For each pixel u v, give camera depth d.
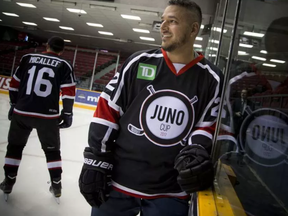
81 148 4.17
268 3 1.12
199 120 1.01
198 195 0.85
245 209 0.78
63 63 2.13
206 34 6.75
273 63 1.06
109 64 18.28
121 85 1.00
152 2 8.47
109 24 12.15
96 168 0.95
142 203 1.07
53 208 2.07
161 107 0.97
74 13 11.19
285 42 1.06
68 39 17.58
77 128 5.86
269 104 1.00
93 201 0.98
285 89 0.96
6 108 7.00
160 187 1.00
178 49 0.96
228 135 1.10
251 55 1.16
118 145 1.02
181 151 0.94
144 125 0.97
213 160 0.99
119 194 1.04
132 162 1.00
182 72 0.98
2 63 17.28
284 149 0.89
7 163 2.06
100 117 0.99
